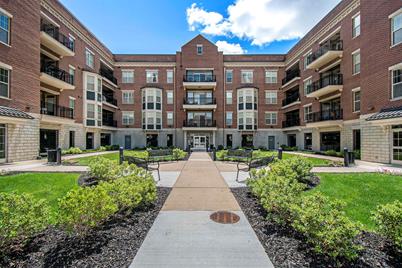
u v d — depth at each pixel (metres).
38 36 15.06
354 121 17.91
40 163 12.61
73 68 22.19
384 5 12.82
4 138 12.33
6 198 3.42
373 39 13.55
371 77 13.69
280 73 32.06
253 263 2.93
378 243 3.40
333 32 20.78
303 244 3.37
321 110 23.20
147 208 5.07
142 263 2.92
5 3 12.50
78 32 23.08
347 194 6.13
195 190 6.86
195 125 31.92
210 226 4.12
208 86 31.61
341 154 17.05
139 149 28.20
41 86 18.00
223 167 12.04
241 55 32.34
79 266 2.83
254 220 4.41
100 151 23.48
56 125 19.38
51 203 5.58
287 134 31.42
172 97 32.03
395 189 6.30
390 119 11.29
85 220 3.30
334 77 20.50
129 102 31.97
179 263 2.93
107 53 29.91
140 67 32.22
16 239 3.23
